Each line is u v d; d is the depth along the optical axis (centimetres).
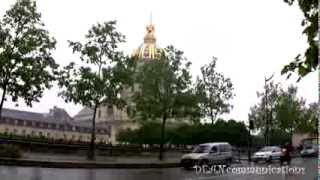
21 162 3038
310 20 570
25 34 3234
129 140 7638
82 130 12669
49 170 2848
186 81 4741
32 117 12394
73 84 3825
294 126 7612
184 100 4656
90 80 3806
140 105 4753
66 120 13212
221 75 6391
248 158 5194
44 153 3984
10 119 11275
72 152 4256
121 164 3597
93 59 3828
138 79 4762
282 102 7638
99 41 3881
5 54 3159
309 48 564
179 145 6431
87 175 2683
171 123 6406
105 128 12338
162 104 4656
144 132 6550
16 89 3234
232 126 6544
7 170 2625
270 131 7844
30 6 3288
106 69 3872
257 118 7550
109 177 2633
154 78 4688
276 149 4956
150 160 4409
